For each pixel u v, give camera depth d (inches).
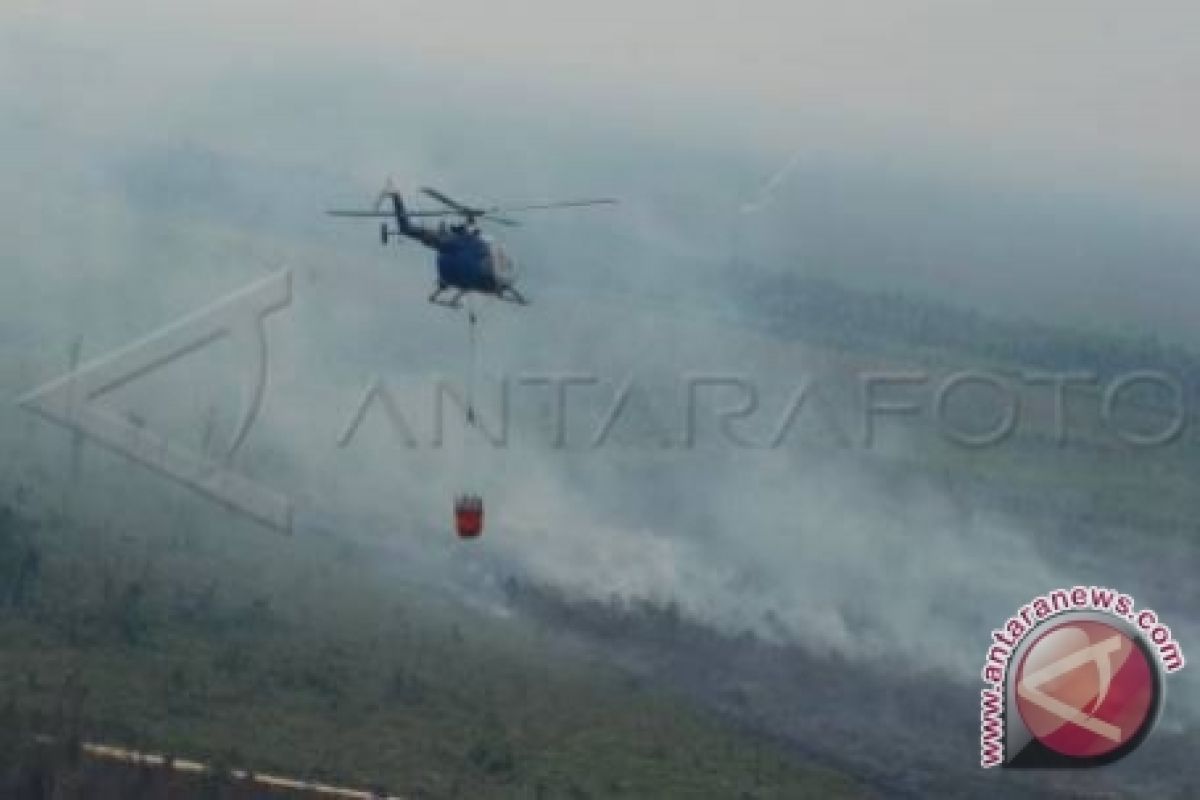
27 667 6422.2
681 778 6294.3
